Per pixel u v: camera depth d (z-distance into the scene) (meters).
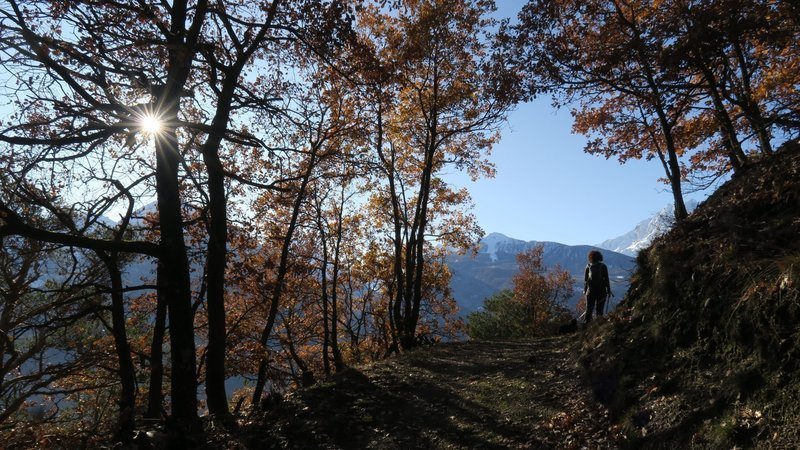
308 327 27.33
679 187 13.71
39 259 13.03
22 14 9.48
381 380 9.91
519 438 6.18
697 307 5.80
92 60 9.78
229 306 20.56
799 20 10.45
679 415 4.91
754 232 5.87
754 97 13.77
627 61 13.12
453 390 8.67
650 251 7.75
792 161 6.42
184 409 9.66
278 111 12.34
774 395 4.16
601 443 5.40
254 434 7.81
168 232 10.22
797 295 4.40
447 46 20.91
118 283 12.89
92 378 15.04
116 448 7.61
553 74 13.45
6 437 8.81
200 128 10.67
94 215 11.52
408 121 23.38
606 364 6.81
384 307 30.77
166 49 10.17
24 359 10.61
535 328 36.22
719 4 10.37
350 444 7.11
